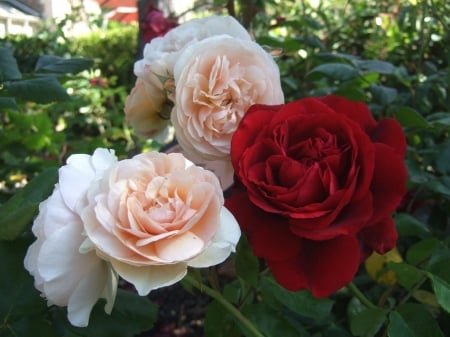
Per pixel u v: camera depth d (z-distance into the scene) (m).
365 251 0.29
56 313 0.30
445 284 0.33
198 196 0.24
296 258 0.27
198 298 0.84
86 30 2.77
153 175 0.25
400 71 0.71
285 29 1.19
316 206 0.26
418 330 0.32
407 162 0.50
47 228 0.24
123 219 0.23
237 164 0.29
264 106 0.31
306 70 0.83
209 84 0.32
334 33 1.12
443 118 0.51
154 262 0.22
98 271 0.24
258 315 0.34
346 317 0.46
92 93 1.85
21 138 0.75
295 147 0.28
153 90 0.38
